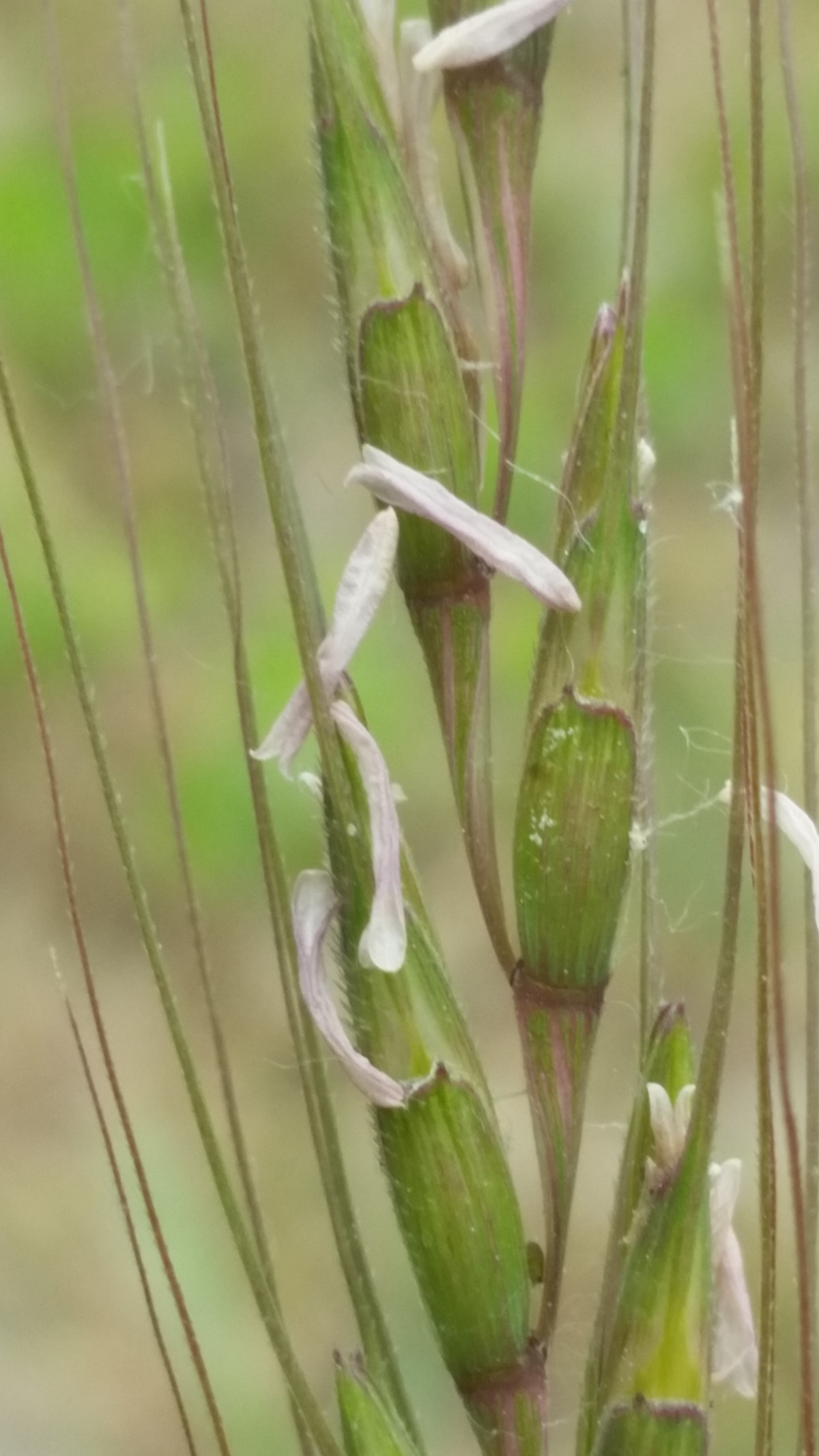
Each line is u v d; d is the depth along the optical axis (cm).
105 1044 10
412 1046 11
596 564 10
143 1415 22
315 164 11
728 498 11
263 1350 20
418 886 11
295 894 10
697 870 24
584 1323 15
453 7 11
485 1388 11
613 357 10
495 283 11
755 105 10
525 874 11
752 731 10
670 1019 10
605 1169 22
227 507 11
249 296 10
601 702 10
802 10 31
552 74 35
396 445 10
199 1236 21
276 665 27
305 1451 11
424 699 26
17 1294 23
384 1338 11
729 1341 11
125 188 23
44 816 28
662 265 32
